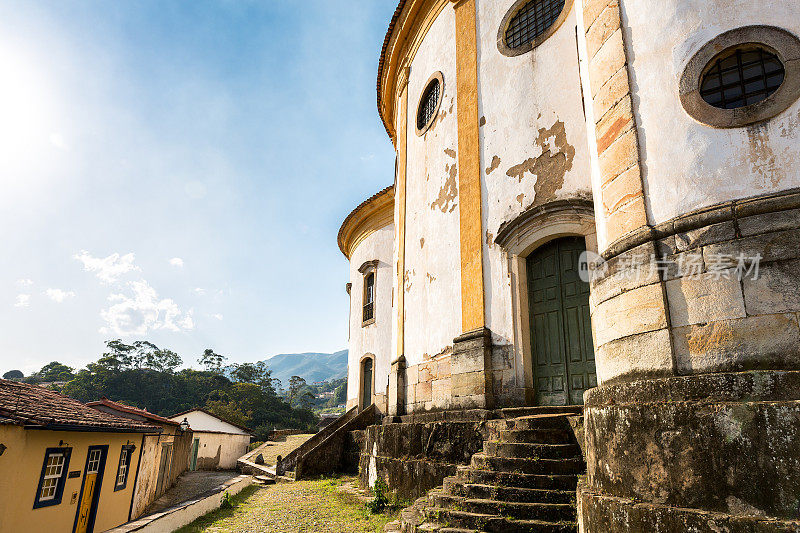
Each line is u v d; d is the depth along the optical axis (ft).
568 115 25.67
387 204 61.82
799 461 10.38
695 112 14.29
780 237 12.36
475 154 30.50
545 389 25.02
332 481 40.32
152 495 40.65
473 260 28.96
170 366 255.50
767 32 13.52
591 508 13.67
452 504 18.28
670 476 12.08
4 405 23.07
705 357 12.82
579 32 20.06
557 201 24.58
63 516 25.54
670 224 14.15
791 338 11.72
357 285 68.03
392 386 36.83
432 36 38.34
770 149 13.00
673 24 15.28
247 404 196.95
